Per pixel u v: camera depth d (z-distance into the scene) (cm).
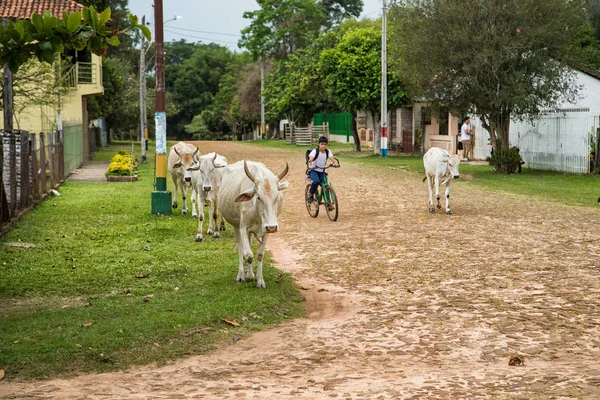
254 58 6981
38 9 2958
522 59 2600
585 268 1046
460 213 1647
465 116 3369
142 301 900
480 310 841
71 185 2364
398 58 3198
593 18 3712
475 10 2580
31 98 2581
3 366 674
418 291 944
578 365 637
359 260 1153
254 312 851
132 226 1462
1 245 1233
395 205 1823
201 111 9956
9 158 1462
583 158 2725
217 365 679
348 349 720
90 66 3544
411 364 666
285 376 639
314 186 1612
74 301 913
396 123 4597
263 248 957
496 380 599
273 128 7906
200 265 1100
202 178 1299
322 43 4912
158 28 1653
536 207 1752
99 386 619
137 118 6147
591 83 2723
